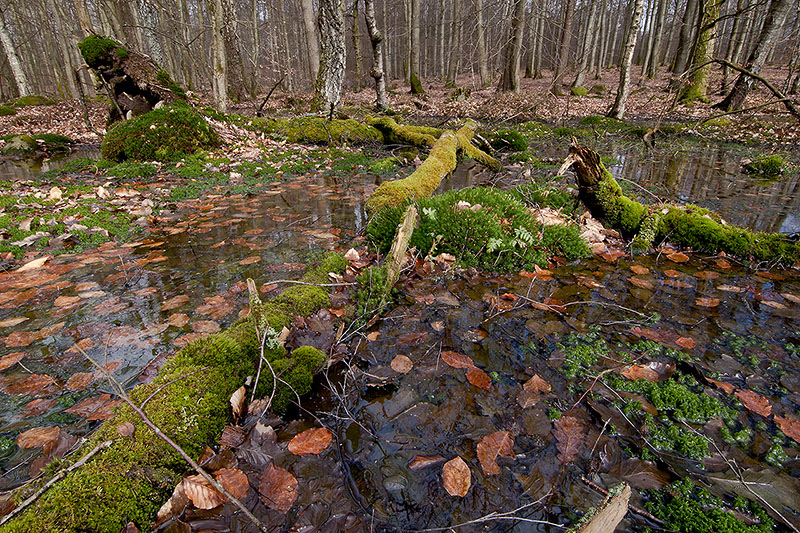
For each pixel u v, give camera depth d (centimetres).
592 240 367
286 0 3000
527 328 234
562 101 1856
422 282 288
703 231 351
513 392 183
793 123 1114
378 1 3753
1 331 231
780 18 1170
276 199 535
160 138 763
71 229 394
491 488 138
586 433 161
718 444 158
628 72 1338
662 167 766
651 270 318
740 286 291
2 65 2447
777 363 204
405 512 130
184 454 129
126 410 151
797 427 164
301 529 123
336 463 147
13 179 676
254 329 200
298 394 178
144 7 1079
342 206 498
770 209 481
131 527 119
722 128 1195
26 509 113
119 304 261
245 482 138
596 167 370
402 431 162
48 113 1689
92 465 128
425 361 203
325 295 258
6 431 161
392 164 762
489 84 2434
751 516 130
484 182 627
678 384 190
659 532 126
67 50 2281
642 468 147
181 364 178
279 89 2756
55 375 194
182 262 330
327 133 970
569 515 129
